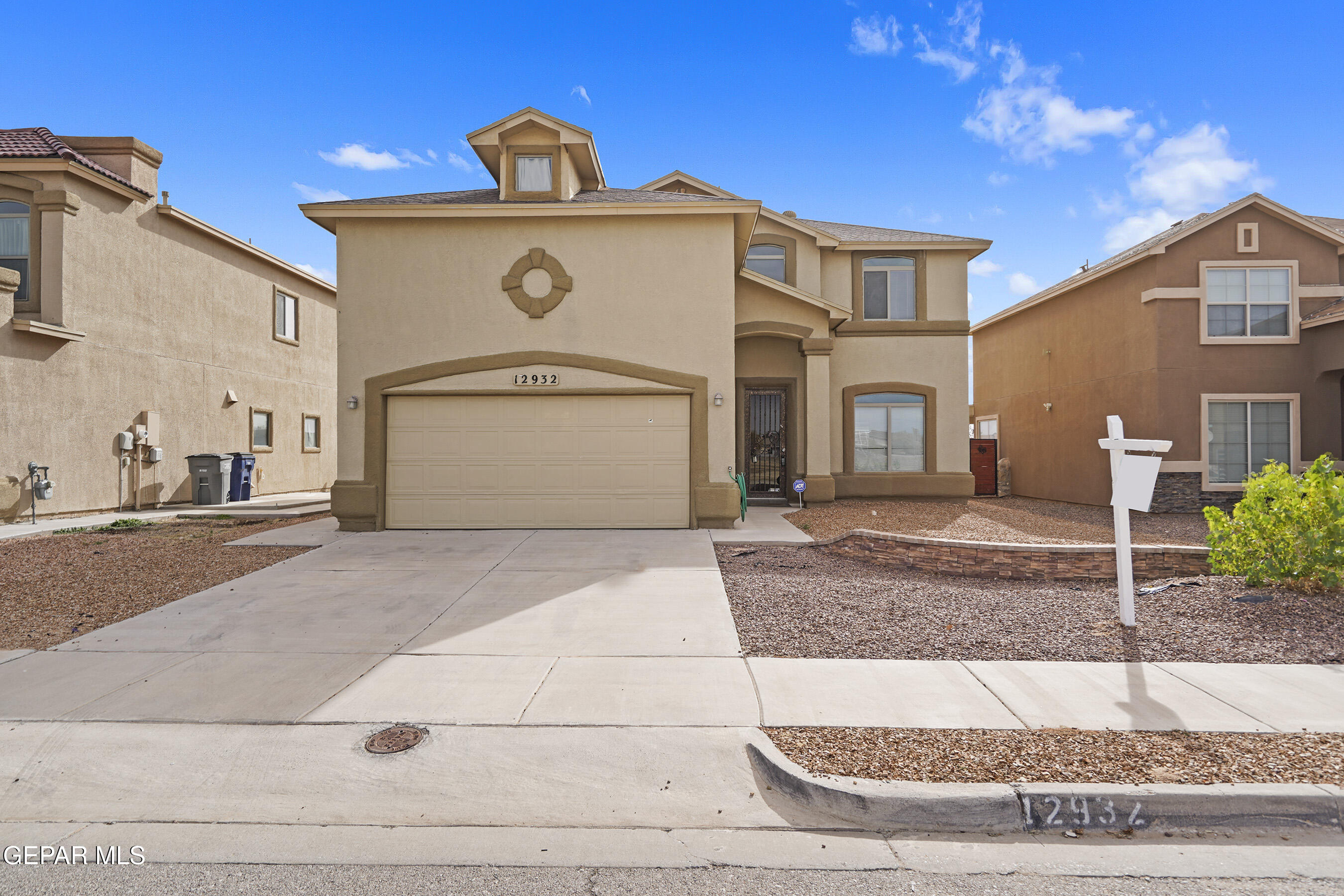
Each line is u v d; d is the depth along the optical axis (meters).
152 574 8.51
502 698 4.86
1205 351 15.14
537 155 13.09
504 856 3.23
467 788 3.78
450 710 4.67
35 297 13.55
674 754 4.11
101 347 14.42
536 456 11.88
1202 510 14.53
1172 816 3.46
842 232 17.80
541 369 11.85
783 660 5.60
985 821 3.48
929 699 4.77
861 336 16.62
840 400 16.61
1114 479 6.36
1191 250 15.21
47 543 10.70
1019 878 3.09
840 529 11.83
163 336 16.03
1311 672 5.20
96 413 14.30
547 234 11.95
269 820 3.50
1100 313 17.14
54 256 13.55
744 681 5.14
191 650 5.84
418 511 11.84
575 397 11.91
